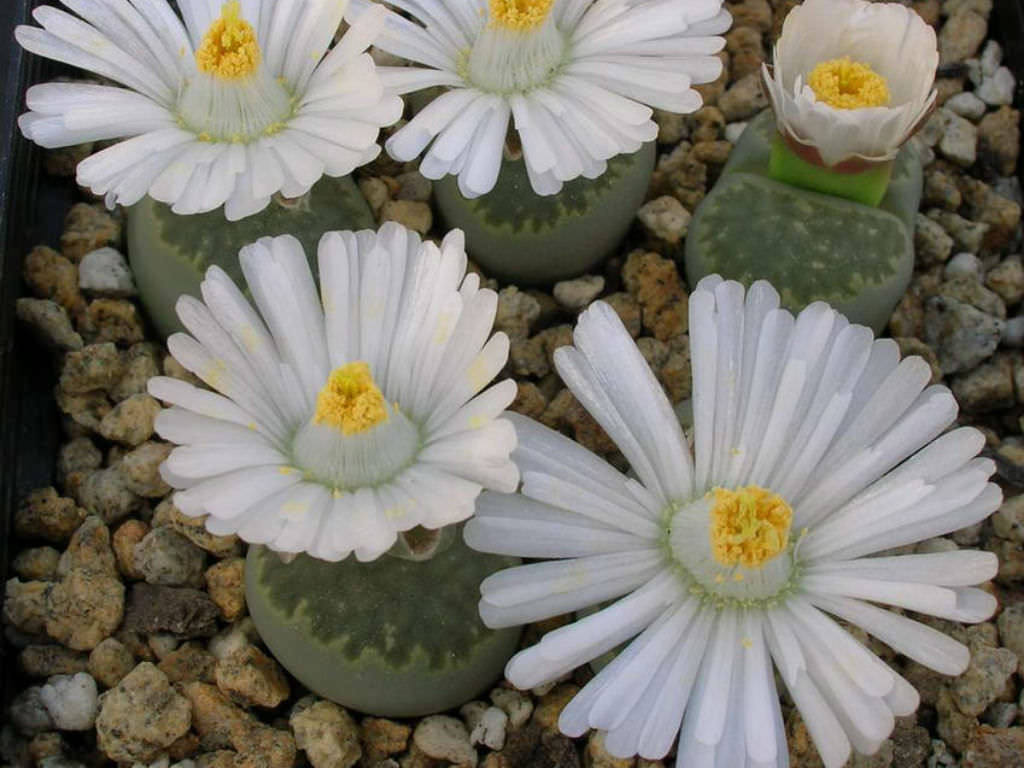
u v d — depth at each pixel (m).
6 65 0.20
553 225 0.19
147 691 0.17
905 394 0.16
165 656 0.18
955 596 0.15
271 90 0.17
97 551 0.18
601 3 0.18
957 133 0.22
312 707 0.17
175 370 0.20
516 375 0.20
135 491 0.19
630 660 0.15
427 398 0.16
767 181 0.19
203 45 0.17
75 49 0.17
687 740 0.15
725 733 0.15
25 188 0.20
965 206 0.22
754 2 0.24
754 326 0.16
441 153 0.17
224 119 0.17
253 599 0.17
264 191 0.17
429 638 0.16
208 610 0.18
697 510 0.16
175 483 0.15
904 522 0.15
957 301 0.21
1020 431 0.21
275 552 0.16
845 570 0.16
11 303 0.19
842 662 0.15
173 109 0.18
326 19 0.17
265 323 0.18
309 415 0.16
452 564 0.16
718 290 0.16
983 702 0.18
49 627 0.18
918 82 0.18
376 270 0.16
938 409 0.16
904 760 0.18
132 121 0.17
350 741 0.17
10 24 0.21
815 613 0.15
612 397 0.16
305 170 0.17
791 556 0.16
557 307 0.20
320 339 0.16
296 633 0.16
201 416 0.15
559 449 0.16
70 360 0.19
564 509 0.16
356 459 0.15
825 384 0.16
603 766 0.17
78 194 0.21
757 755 0.14
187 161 0.17
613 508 0.15
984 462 0.15
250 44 0.17
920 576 0.15
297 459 0.15
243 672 0.17
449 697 0.17
